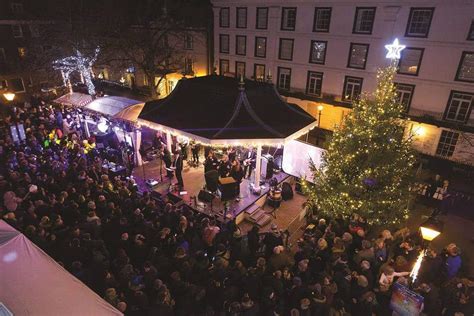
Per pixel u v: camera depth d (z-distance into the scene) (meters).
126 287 8.25
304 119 16.16
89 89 30.11
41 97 29.27
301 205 16.02
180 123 14.97
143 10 32.25
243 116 14.82
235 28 31.69
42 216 10.73
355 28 24.92
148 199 12.29
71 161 16.02
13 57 31.86
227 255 10.84
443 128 23.02
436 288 10.36
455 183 21.83
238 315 7.68
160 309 7.37
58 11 29.42
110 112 18.22
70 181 13.63
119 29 29.14
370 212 11.79
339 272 9.02
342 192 11.91
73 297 5.74
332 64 26.94
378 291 9.14
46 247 9.21
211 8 32.97
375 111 11.66
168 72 31.41
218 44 33.66
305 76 28.81
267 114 15.43
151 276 8.32
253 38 30.77
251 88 15.88
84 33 28.64
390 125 11.63
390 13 22.94
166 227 10.52
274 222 14.78
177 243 10.16
